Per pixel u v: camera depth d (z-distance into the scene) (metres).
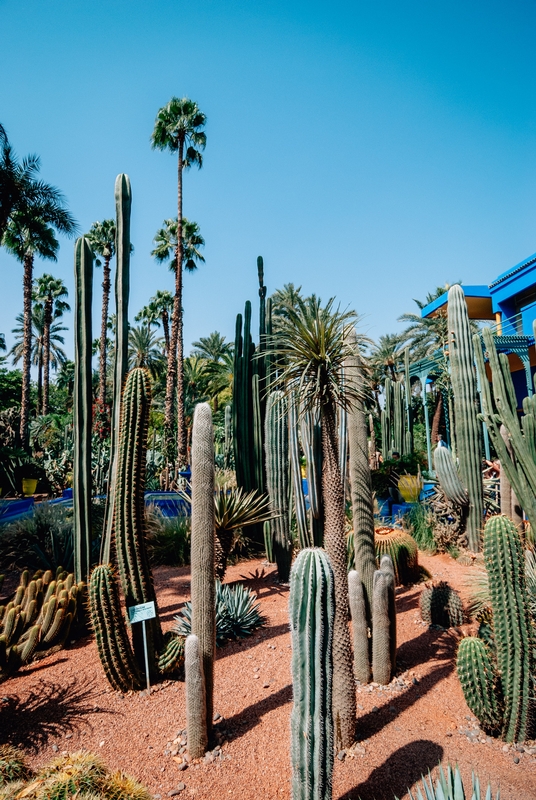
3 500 12.20
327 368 3.77
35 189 15.75
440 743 3.61
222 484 11.31
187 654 3.50
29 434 22.41
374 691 4.29
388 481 12.16
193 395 33.09
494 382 6.20
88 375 6.14
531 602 4.38
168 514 11.41
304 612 2.71
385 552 7.05
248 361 9.73
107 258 24.98
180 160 19.22
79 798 2.52
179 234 19.38
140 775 3.34
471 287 18.70
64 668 4.80
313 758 2.63
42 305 37.44
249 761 3.45
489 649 3.92
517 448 5.68
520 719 3.57
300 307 3.99
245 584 7.27
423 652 4.99
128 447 4.48
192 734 3.49
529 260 16.47
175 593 6.73
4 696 4.30
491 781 3.19
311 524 5.72
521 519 6.55
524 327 16.20
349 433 5.02
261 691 4.33
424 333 24.17
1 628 4.93
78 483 5.97
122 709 4.11
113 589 4.25
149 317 34.28
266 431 7.47
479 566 7.46
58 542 7.34
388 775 3.27
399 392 19.44
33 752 3.57
